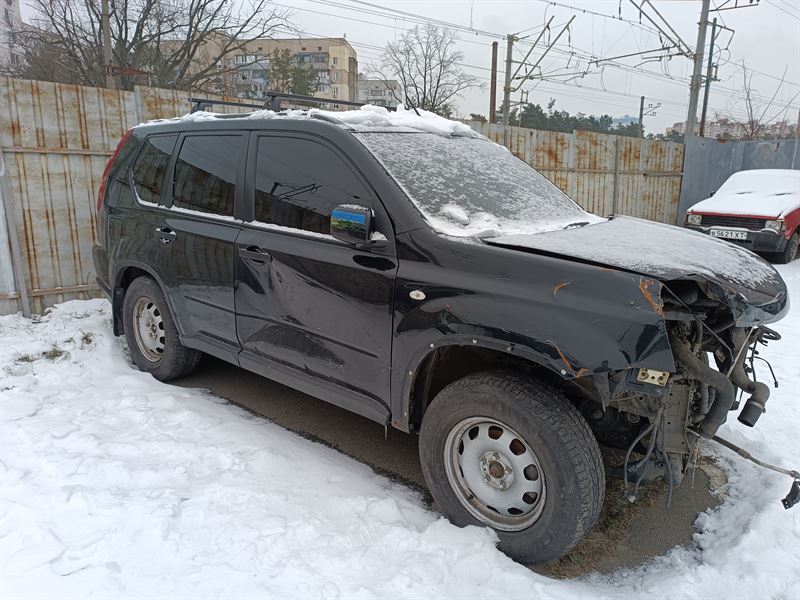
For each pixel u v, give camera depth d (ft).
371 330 9.85
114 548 8.41
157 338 15.05
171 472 10.59
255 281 11.66
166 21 84.02
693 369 8.11
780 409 14.01
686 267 8.38
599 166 40.50
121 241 14.96
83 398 13.73
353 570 8.29
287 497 10.02
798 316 22.72
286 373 11.48
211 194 12.87
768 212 34.30
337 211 9.67
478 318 8.43
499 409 8.46
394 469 11.50
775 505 10.10
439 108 122.01
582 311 7.75
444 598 7.84
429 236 9.30
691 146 47.98
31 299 19.34
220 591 7.74
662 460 8.48
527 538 8.50
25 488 9.76
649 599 8.17
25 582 7.70
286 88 134.41
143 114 20.98
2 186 18.19
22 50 87.92
